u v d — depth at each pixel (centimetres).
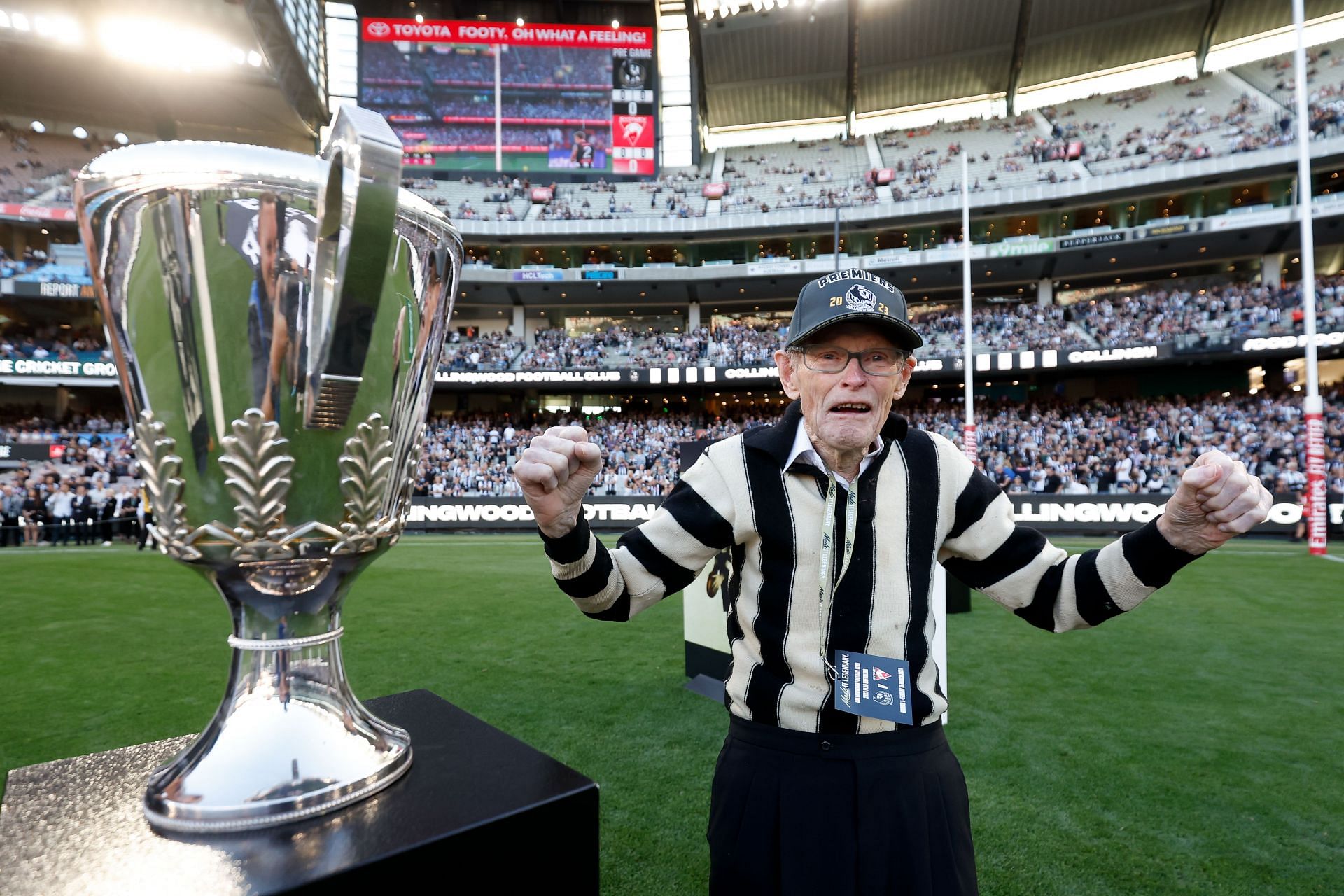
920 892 102
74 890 46
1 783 273
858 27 2727
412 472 65
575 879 60
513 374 2162
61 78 2108
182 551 55
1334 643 487
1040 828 236
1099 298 2345
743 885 107
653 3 2886
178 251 50
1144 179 2059
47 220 2000
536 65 2864
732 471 113
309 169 50
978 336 2228
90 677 409
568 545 91
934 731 113
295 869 49
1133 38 2673
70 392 2120
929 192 2495
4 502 1230
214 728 59
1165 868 212
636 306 2708
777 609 110
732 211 2659
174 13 2003
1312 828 236
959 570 122
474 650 477
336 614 65
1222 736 317
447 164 2839
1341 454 1430
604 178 2897
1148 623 544
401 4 2852
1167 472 1494
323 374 51
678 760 291
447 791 60
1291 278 2162
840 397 103
